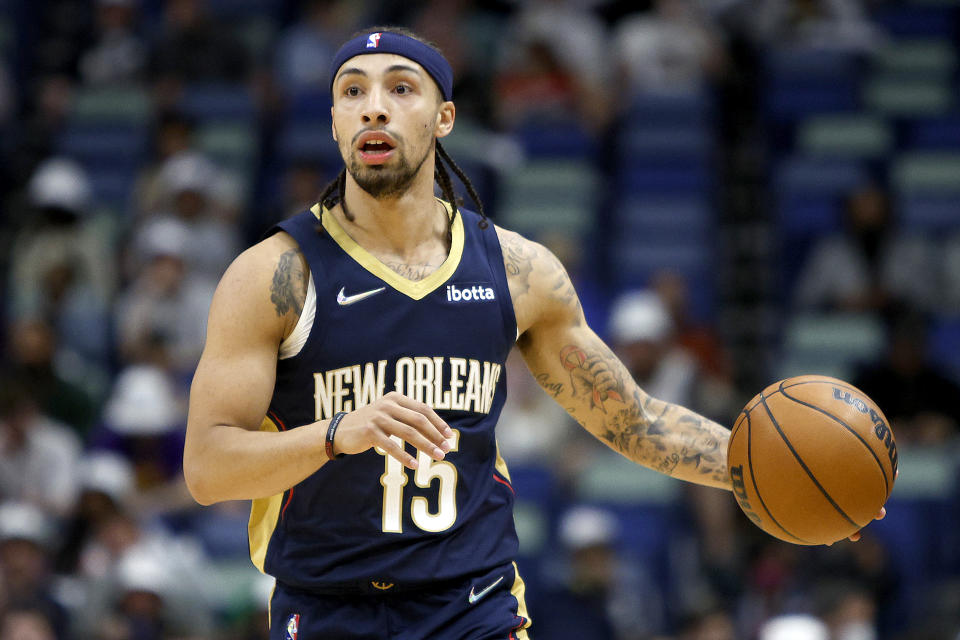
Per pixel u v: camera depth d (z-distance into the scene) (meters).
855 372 19.91
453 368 6.98
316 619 6.98
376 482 6.85
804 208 24.58
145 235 22.69
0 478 17.86
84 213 24.09
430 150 7.14
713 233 25.11
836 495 6.83
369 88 7.00
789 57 27.28
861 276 22.64
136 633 15.24
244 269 6.87
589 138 26.33
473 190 7.49
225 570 17.22
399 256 7.12
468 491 7.00
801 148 26.06
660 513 18.16
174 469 18.19
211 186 24.06
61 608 15.50
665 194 25.58
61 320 21.50
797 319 22.23
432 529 6.88
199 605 16.50
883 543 17.03
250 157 25.94
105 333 21.55
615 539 17.70
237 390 6.67
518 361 19.59
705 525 18.11
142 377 18.41
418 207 7.14
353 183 7.11
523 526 17.83
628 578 17.12
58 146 26.42
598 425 7.73
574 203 24.94
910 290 22.64
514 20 29.53
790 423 6.91
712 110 27.08
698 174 25.70
